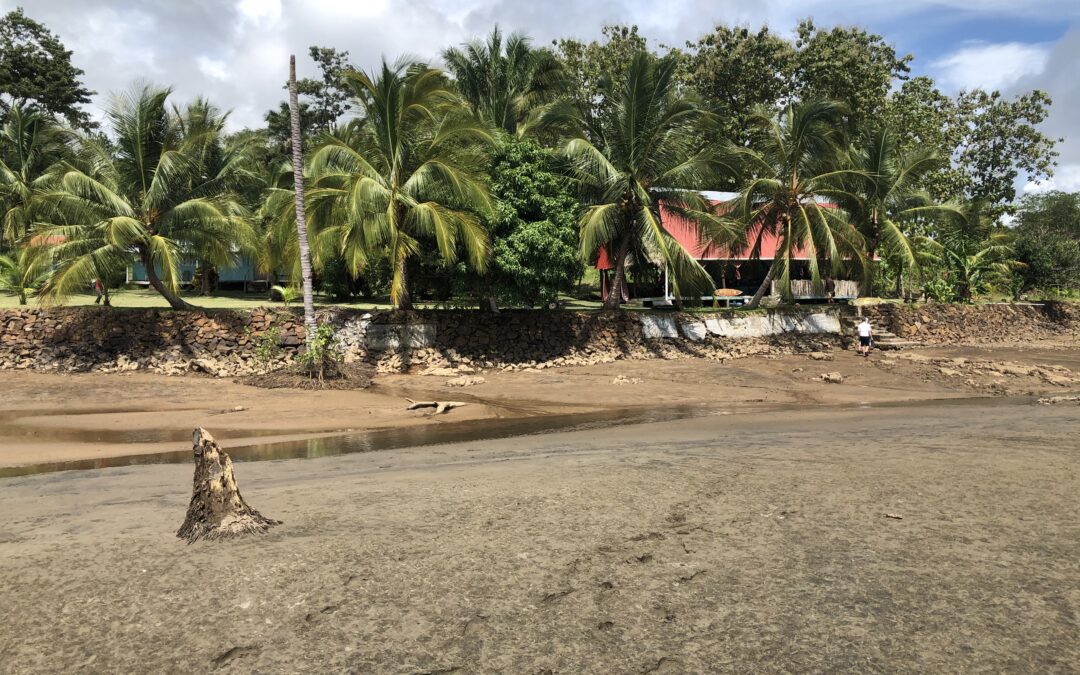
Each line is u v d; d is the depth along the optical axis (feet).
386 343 75.92
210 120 73.82
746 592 11.94
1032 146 165.58
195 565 13.28
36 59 129.49
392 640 10.34
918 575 12.60
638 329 88.22
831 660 9.67
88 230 68.85
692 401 58.54
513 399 58.80
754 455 25.76
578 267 83.56
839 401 58.54
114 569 13.21
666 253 81.87
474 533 15.25
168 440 39.96
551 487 19.95
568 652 10.00
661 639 10.36
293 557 13.66
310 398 56.70
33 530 16.72
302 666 9.65
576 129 84.02
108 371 68.39
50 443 38.86
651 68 81.41
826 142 93.40
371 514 17.03
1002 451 26.00
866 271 102.47
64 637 10.53
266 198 100.01
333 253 74.33
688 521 16.08
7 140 102.17
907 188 105.60
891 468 22.35
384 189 67.97
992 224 147.54
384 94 70.85
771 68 136.77
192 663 9.75
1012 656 9.73
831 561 13.33
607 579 12.55
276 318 74.90
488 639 10.37
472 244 68.95
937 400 58.59
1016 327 127.44
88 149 71.97
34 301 84.69
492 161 76.64
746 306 103.81
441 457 30.25
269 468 28.48
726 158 84.74
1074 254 147.02
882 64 145.69
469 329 79.56
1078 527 15.38
